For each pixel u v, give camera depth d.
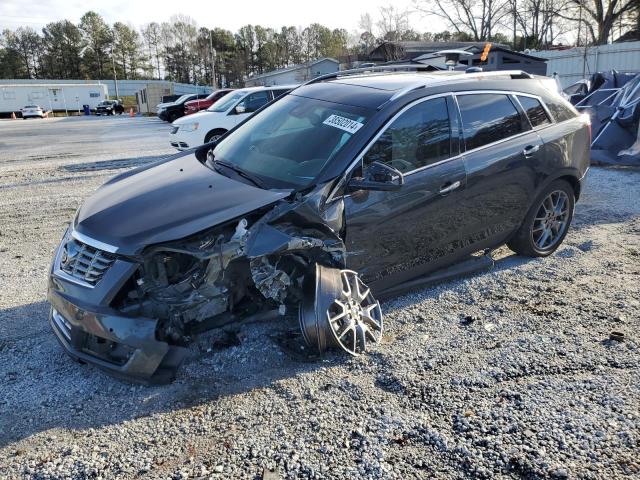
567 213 5.34
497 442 2.76
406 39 50.81
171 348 3.36
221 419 3.01
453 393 3.18
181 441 2.85
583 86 12.54
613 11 38.31
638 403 3.04
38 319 4.28
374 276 3.97
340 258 3.65
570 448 2.71
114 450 2.79
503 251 5.50
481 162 4.38
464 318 4.12
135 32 113.06
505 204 4.67
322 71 58.62
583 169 5.33
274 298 3.50
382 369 3.45
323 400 3.15
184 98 33.22
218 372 3.47
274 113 4.60
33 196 8.94
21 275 5.25
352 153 3.71
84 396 3.26
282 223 3.39
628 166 9.84
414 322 4.07
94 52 108.38
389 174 3.47
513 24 46.59
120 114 57.84
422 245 4.15
